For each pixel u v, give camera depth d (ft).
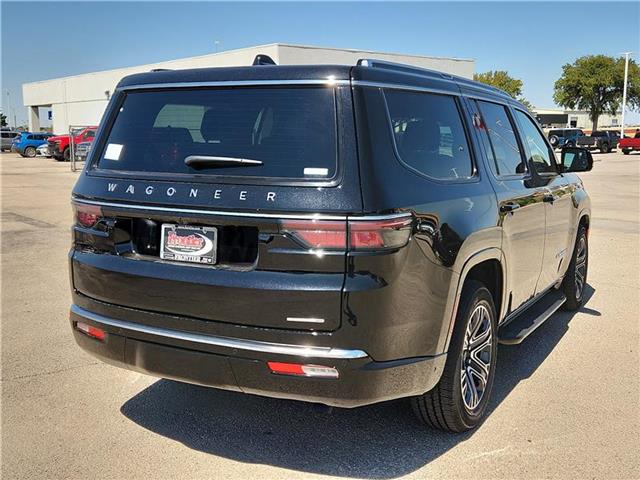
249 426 12.25
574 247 19.24
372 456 11.12
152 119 11.27
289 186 9.52
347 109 9.78
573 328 18.61
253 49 113.91
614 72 204.33
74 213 11.64
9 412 12.84
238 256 9.80
